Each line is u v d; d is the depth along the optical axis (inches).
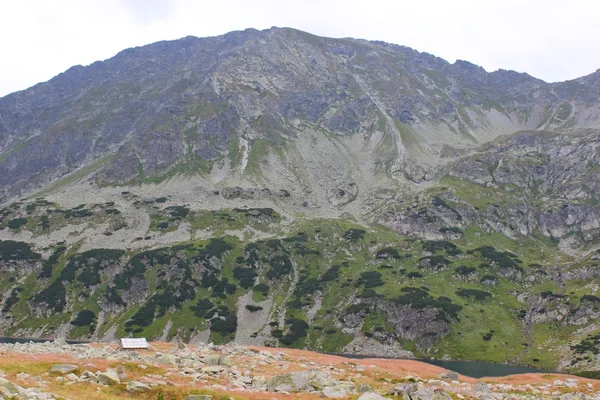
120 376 1627.7
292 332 6451.8
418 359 5743.1
